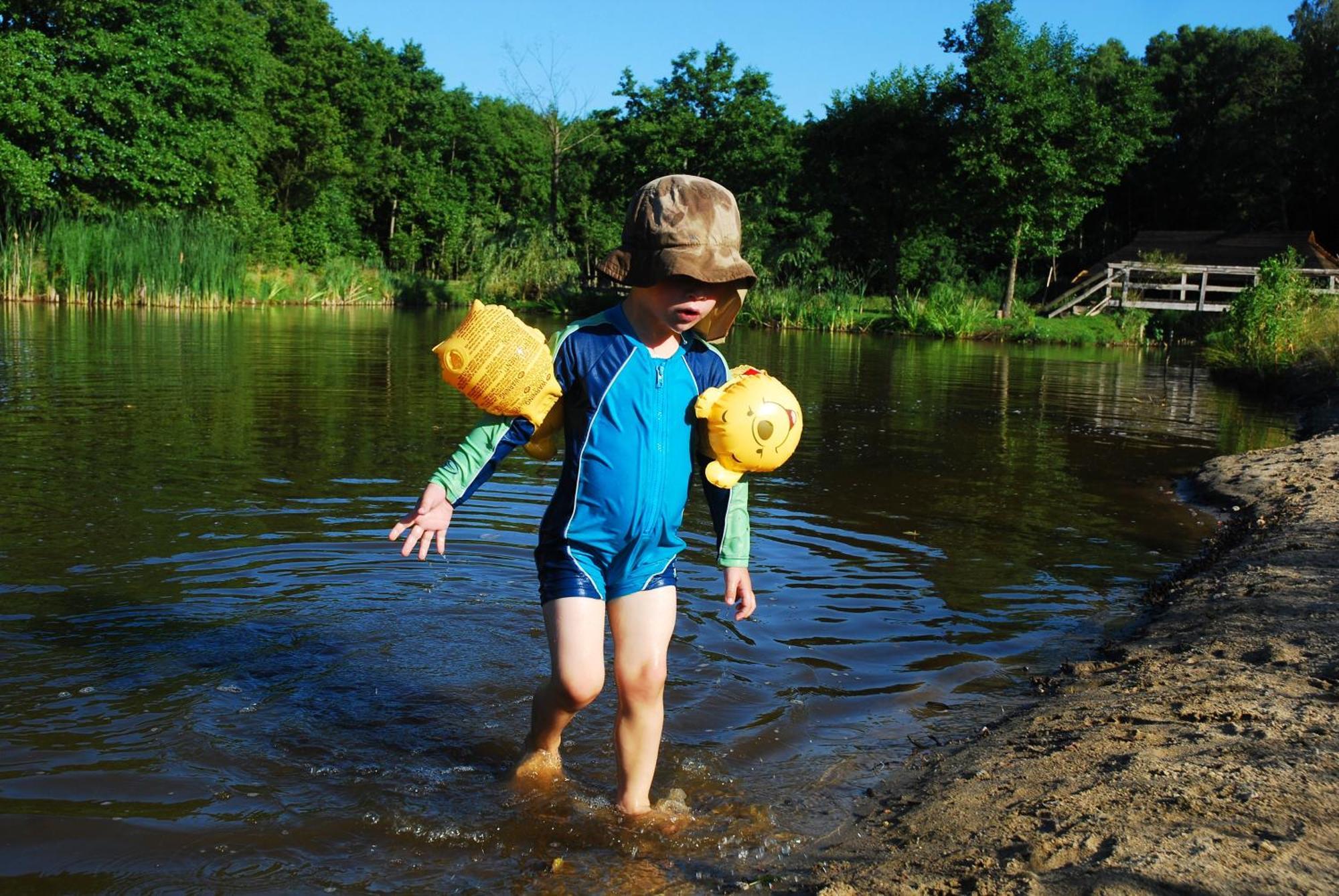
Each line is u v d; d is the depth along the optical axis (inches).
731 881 100.3
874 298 1667.1
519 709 140.6
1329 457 312.2
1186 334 1258.6
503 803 115.3
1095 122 1401.3
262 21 1802.4
